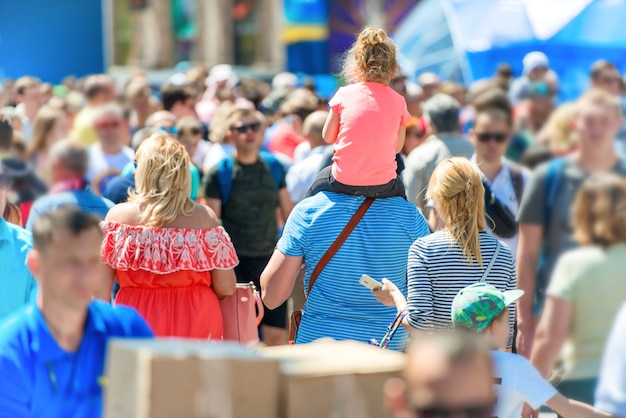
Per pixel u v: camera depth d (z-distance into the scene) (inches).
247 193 839.1
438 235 503.2
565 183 545.0
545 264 563.2
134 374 275.0
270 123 1386.6
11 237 517.3
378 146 541.6
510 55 1382.9
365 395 280.4
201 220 539.8
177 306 530.3
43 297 327.9
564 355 476.4
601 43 1336.1
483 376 253.4
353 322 541.6
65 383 328.2
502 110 695.7
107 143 895.7
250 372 274.5
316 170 891.4
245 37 2399.1
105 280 529.3
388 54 553.3
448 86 1290.6
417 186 781.3
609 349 396.8
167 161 532.1
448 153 775.1
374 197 546.6
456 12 1445.6
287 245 552.7
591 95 552.7
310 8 2309.3
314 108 1138.0
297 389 274.2
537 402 398.0
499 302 423.2
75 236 321.1
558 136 784.3
